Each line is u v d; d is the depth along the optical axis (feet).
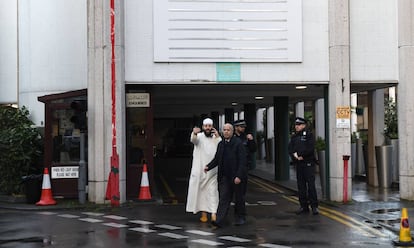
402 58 47.93
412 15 47.70
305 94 64.59
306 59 48.08
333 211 42.55
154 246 29.78
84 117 47.14
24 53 68.69
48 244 30.53
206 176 37.24
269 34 47.57
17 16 70.95
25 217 41.14
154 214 41.65
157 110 105.50
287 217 39.83
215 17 47.16
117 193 45.37
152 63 46.93
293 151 41.22
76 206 45.34
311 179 40.81
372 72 48.42
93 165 47.09
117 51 45.91
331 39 47.73
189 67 47.09
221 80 47.24
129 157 49.80
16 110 60.59
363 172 69.36
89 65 46.91
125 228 35.58
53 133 50.67
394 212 41.14
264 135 125.18
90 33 46.80
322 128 104.42
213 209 37.01
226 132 36.42
